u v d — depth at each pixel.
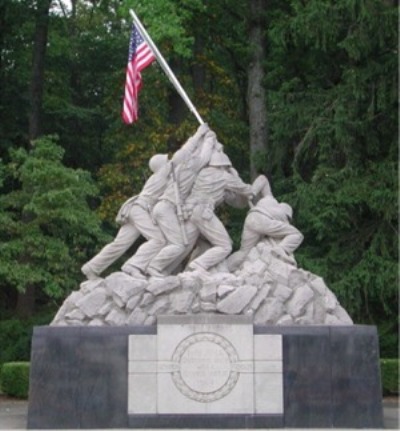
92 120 38.19
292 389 18.45
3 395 26.88
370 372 18.53
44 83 38.56
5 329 30.02
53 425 18.33
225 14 32.78
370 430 18.22
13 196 29.55
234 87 36.44
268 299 18.97
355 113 27.55
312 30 27.41
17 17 34.00
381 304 28.66
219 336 18.55
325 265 27.67
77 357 18.55
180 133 32.25
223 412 18.36
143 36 22.11
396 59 27.09
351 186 27.19
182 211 19.66
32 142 29.64
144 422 18.31
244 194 20.45
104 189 35.78
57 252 28.47
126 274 19.33
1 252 28.11
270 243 19.89
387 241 27.73
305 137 28.00
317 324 18.94
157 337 18.56
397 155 27.62
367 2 26.83
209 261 19.42
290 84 29.16
